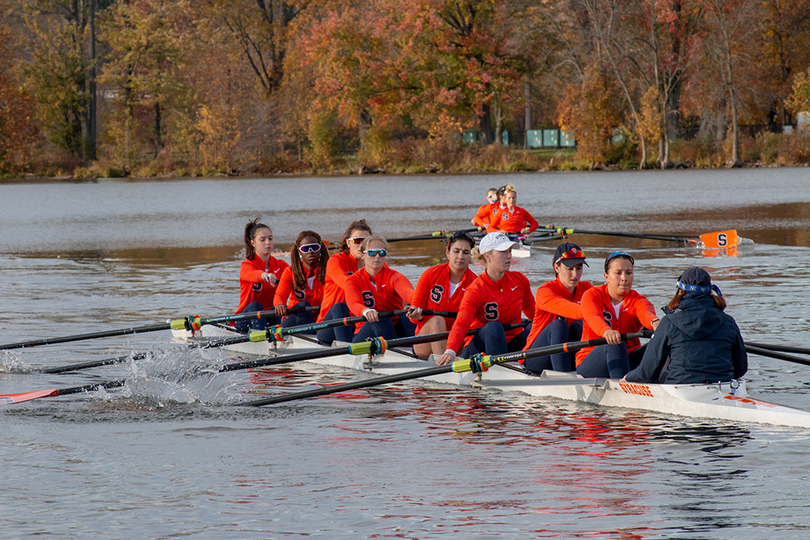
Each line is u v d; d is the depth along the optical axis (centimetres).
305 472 2142
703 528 1755
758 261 6494
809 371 3095
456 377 3141
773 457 2166
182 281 6097
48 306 4997
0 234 10344
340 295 3675
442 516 1841
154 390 2967
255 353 3947
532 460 2209
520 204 13638
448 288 3294
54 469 2184
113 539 1744
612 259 2783
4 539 1744
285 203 15488
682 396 2553
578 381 2808
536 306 3048
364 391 3050
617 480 2042
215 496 1980
